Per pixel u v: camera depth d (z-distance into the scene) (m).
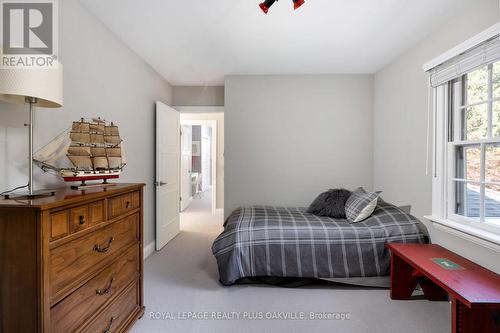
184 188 3.13
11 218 1.06
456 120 2.18
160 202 3.31
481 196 1.92
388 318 1.93
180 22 2.29
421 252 2.06
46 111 1.70
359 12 2.13
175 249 3.32
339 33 2.48
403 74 2.89
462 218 2.07
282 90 3.68
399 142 2.96
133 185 1.80
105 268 1.49
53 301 1.11
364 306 2.09
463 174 2.13
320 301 2.16
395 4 2.01
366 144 3.64
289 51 2.90
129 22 2.29
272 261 2.37
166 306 2.07
